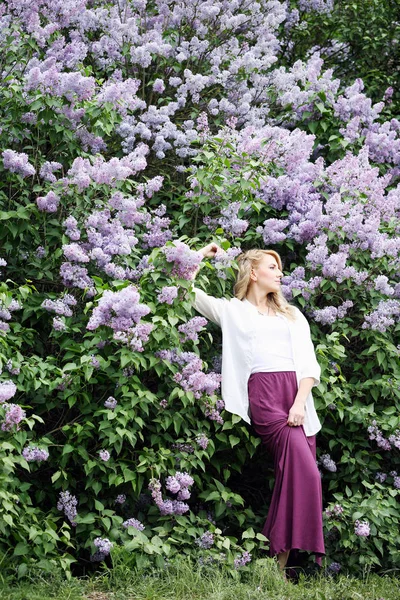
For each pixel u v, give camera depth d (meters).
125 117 6.18
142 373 4.93
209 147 6.01
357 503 4.93
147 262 4.90
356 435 5.32
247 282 5.05
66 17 6.40
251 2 7.54
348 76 9.15
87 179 5.02
